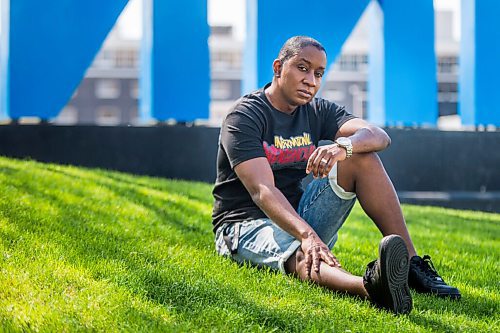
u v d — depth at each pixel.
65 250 3.06
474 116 8.60
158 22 8.02
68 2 7.88
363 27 40.81
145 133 8.41
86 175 6.09
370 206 2.88
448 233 5.27
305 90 2.91
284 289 2.63
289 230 2.67
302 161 3.05
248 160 2.79
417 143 8.95
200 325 2.26
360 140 2.78
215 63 42.88
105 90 42.44
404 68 8.47
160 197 5.37
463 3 8.80
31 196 4.36
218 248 3.12
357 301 2.54
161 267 2.91
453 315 2.60
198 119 8.19
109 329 2.14
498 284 3.34
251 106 2.92
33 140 8.17
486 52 8.59
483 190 9.09
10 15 7.76
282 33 7.98
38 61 7.84
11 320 2.17
